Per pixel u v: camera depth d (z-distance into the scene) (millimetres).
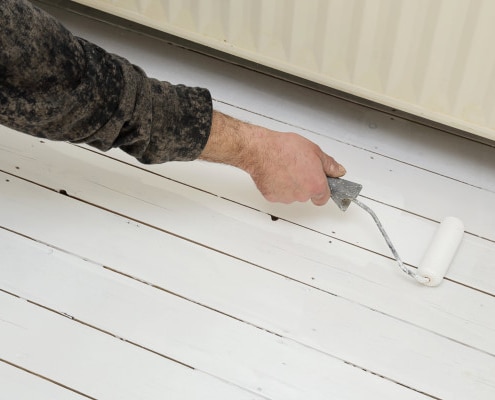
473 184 1604
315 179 1330
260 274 1399
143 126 1190
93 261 1392
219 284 1379
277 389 1258
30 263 1378
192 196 1508
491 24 1337
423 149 1661
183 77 1759
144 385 1245
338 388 1267
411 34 1417
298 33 1519
